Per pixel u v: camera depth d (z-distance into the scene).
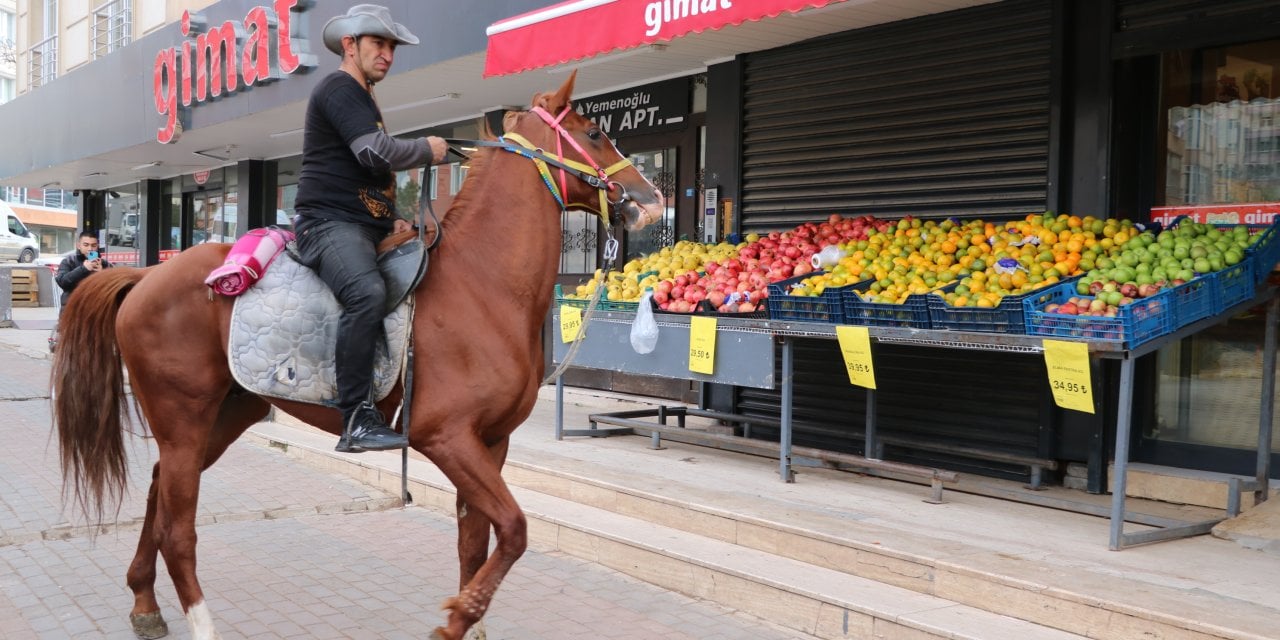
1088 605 3.91
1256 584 4.13
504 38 7.03
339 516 6.66
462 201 3.96
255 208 16.02
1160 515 5.34
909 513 5.43
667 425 7.99
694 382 8.95
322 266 3.77
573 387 10.24
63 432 4.10
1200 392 5.89
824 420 7.33
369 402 3.70
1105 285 4.88
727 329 6.31
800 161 7.79
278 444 8.68
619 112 9.89
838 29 7.34
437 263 3.82
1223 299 4.90
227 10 12.39
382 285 3.69
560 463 6.69
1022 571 4.25
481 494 3.64
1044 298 5.01
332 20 3.90
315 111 3.85
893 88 7.12
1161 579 4.18
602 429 8.05
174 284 3.94
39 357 15.26
